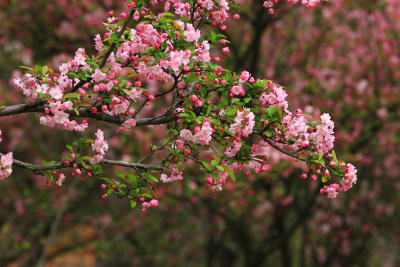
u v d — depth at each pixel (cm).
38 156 1089
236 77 381
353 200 1259
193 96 363
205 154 787
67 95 339
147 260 1425
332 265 1438
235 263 1678
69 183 1094
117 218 1243
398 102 1064
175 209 1222
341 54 1168
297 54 1173
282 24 1159
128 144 931
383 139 1114
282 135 377
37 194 1127
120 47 376
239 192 993
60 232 1183
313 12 1148
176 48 372
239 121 356
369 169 1186
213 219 1280
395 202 1295
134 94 356
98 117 371
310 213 1172
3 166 330
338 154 980
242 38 1088
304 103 1079
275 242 1129
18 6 982
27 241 1129
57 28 981
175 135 380
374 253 1555
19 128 1071
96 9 955
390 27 1136
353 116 1091
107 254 1280
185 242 1588
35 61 1040
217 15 400
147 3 378
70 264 1380
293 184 1085
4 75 1035
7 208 1153
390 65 1120
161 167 385
